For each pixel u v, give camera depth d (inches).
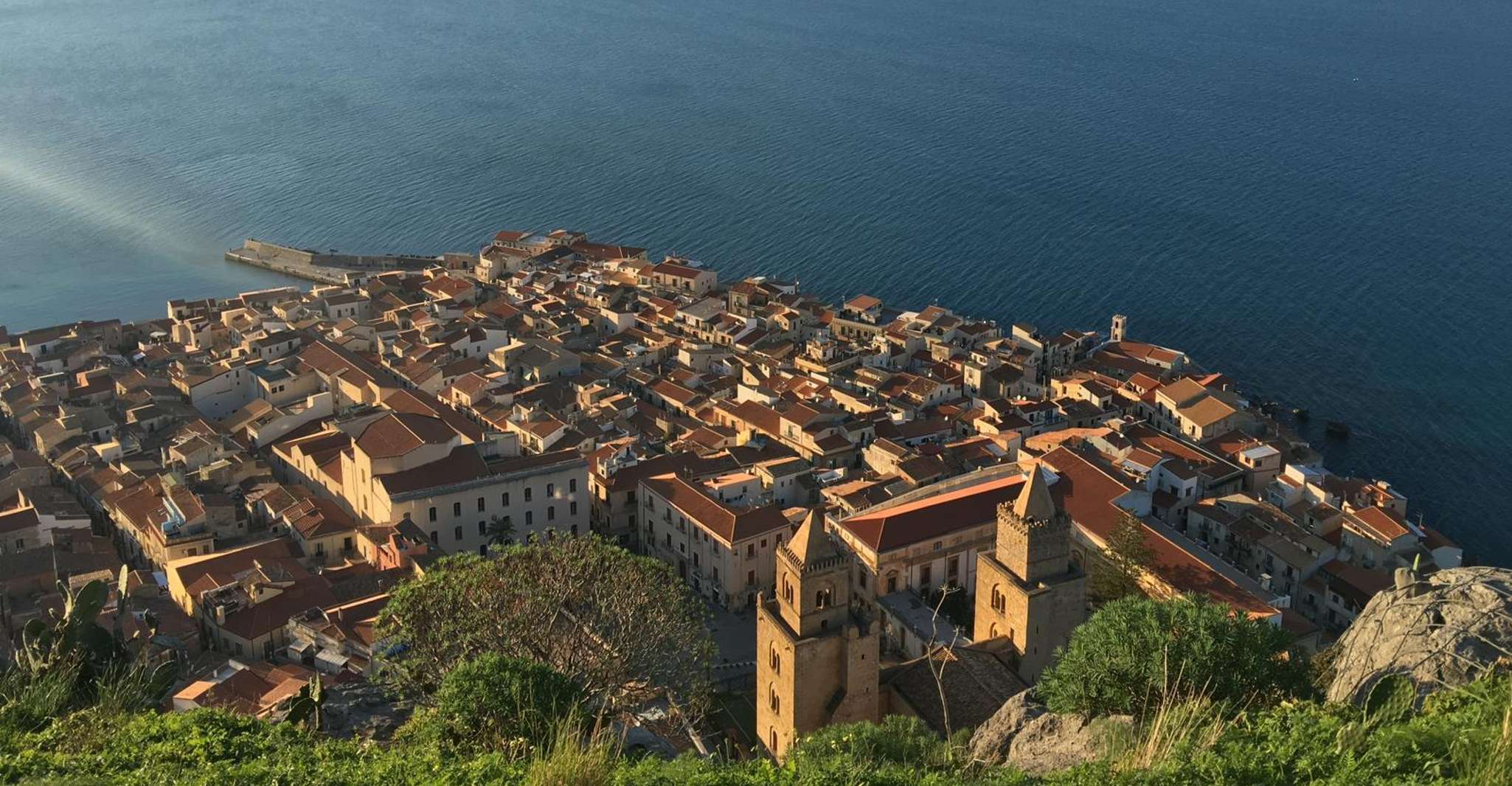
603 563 3417.8
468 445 6771.7
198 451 7165.4
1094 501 6333.7
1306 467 7726.4
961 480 6628.9
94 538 6269.7
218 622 5108.3
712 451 7829.7
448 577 3307.1
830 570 4045.3
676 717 3708.2
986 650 4436.5
